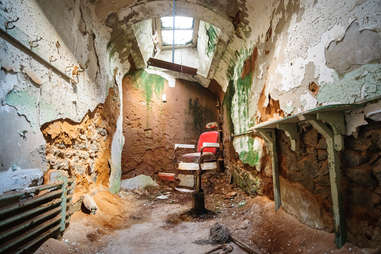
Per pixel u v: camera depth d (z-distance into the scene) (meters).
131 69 4.62
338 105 1.10
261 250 1.67
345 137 1.28
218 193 3.81
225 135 4.91
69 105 2.06
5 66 1.25
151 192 4.18
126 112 4.50
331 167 1.30
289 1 1.89
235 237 1.94
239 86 3.61
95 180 2.77
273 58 2.24
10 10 1.28
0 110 1.21
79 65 2.28
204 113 5.62
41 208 1.40
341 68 1.26
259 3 2.49
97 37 2.83
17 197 1.29
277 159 2.14
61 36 1.91
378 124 1.08
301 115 1.32
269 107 2.35
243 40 3.25
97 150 2.83
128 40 3.69
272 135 2.16
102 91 3.02
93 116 2.71
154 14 3.36
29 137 1.46
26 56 1.45
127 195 3.77
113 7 2.82
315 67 1.51
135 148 4.55
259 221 2.12
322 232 1.45
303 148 1.72
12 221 1.16
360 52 1.12
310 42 1.56
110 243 1.90
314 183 1.59
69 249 1.57
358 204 1.19
